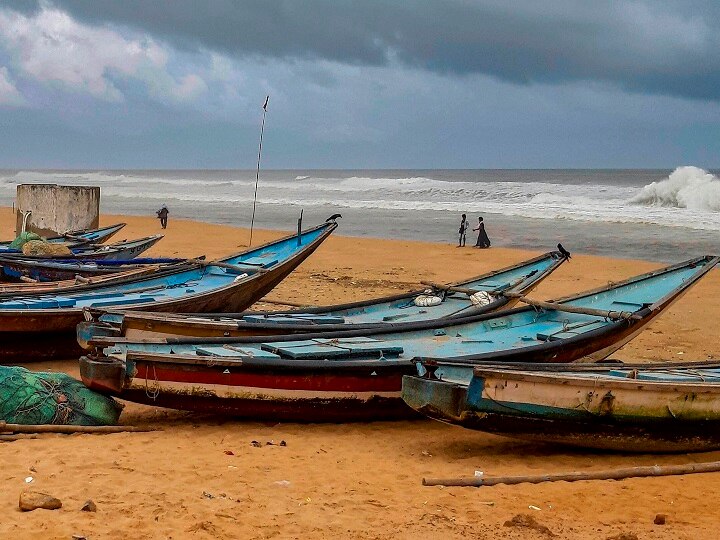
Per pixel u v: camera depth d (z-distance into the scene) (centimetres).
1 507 645
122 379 873
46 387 894
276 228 4250
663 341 1512
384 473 787
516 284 1309
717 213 4531
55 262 1722
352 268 2506
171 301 1277
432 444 895
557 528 650
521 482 761
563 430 827
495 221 4444
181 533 608
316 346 991
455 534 627
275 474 769
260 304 1738
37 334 1195
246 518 646
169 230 3856
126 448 829
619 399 822
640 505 714
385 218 4753
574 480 771
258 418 944
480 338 1100
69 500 668
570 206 5216
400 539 616
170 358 873
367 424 961
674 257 2942
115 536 596
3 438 838
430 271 2466
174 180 12912
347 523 647
